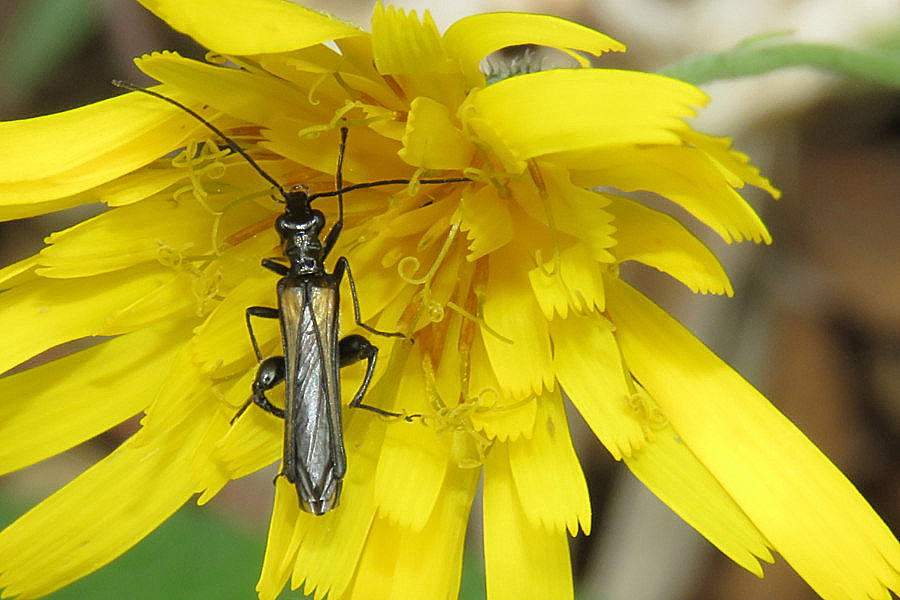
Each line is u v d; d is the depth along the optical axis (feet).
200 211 0.30
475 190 0.29
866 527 0.29
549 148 0.27
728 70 0.32
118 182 0.29
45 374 0.30
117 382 0.30
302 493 0.29
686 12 0.36
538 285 0.29
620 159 0.28
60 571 0.30
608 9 0.36
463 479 0.30
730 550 0.29
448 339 0.30
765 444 0.29
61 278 0.29
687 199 0.28
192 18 0.27
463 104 0.28
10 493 0.34
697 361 0.29
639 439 0.29
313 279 0.29
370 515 0.30
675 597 0.36
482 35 0.28
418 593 0.29
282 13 0.28
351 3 0.36
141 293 0.30
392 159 0.29
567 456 0.29
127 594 0.32
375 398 0.30
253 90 0.29
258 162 0.29
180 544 0.33
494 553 0.30
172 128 0.29
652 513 0.36
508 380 0.29
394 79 0.29
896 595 0.29
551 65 0.34
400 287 0.30
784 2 0.36
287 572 0.29
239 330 0.29
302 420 0.29
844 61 0.32
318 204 0.30
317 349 0.29
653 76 0.27
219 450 0.29
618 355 0.29
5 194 0.29
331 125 0.28
